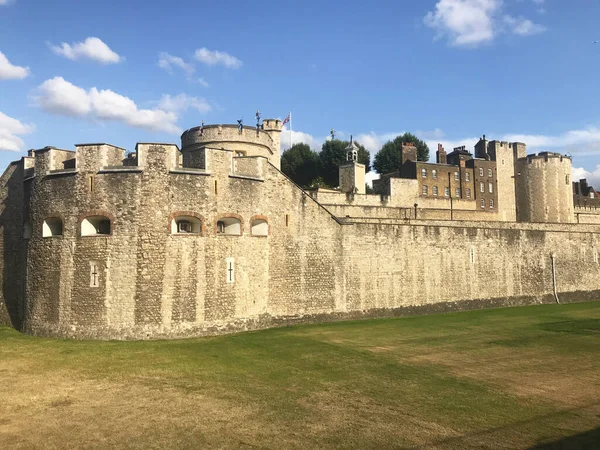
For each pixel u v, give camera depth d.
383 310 29.56
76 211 22.53
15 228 26.97
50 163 23.44
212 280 23.16
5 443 10.81
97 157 22.55
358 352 19.69
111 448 10.55
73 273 22.34
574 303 37.56
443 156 67.31
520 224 39.91
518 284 35.97
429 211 54.22
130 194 22.19
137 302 21.83
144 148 22.41
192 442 10.83
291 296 26.53
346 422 12.02
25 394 14.11
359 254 29.00
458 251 33.12
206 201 23.23
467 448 10.55
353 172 53.56
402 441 10.91
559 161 64.81
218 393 14.22
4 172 27.88
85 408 12.98
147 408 12.96
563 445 10.73
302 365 17.53
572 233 39.47
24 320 23.97
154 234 22.16
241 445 10.66
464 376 16.23
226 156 24.02
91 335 21.78
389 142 78.12
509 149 68.50
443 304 32.09
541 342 21.91
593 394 14.38
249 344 20.97
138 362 17.70
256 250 24.97
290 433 11.33
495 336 23.31
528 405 13.37
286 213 26.58
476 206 63.94
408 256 30.88
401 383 15.38
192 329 22.50
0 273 27.27
